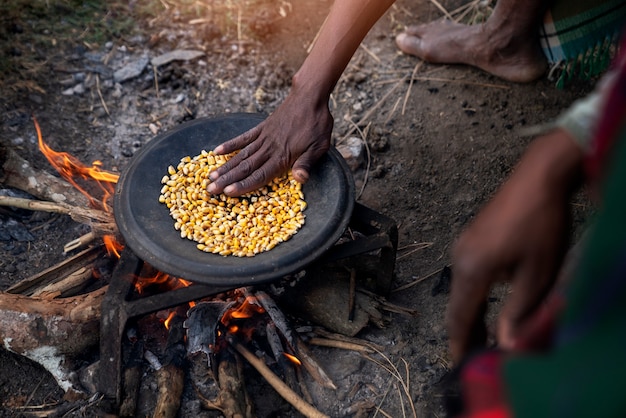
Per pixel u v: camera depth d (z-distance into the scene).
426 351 2.44
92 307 2.29
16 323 2.20
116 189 2.29
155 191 2.35
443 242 2.81
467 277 1.18
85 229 2.72
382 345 2.44
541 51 3.24
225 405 2.20
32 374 2.34
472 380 1.12
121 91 3.26
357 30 2.29
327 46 2.30
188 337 2.27
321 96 2.32
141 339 2.37
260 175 2.31
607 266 0.90
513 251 1.13
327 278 2.46
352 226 2.40
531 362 0.99
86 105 3.18
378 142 3.13
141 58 3.39
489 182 3.00
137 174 2.34
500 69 3.29
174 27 3.54
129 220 2.18
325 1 3.74
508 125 3.18
